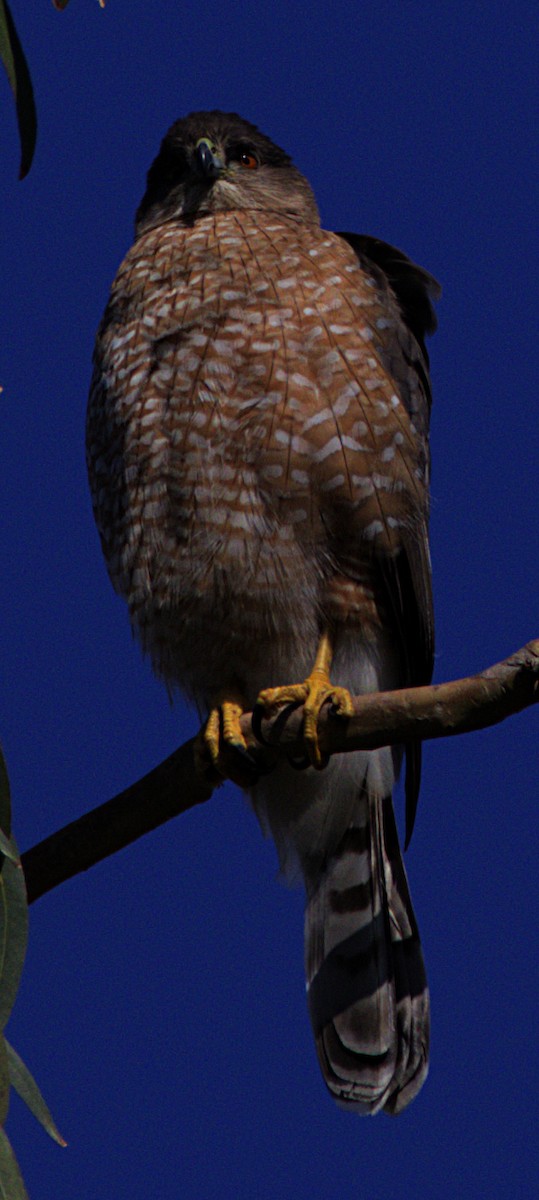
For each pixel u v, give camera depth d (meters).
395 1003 10.35
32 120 6.73
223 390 9.74
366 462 9.65
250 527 9.70
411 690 8.11
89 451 10.52
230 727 8.85
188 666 10.41
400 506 9.77
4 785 6.77
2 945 6.59
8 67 6.70
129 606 10.44
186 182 11.50
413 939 10.50
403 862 10.64
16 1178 6.33
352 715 8.41
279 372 9.69
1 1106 6.44
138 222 11.91
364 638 9.96
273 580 9.77
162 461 9.89
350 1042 10.30
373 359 9.78
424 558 10.13
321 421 9.62
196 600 9.97
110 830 8.81
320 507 9.67
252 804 10.74
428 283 11.05
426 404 10.95
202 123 11.64
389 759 10.55
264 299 9.90
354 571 9.82
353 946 10.48
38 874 8.75
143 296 10.18
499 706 7.68
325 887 10.61
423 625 10.13
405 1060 10.23
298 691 8.76
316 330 9.79
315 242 10.37
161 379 9.93
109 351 10.25
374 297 10.33
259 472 9.66
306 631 9.91
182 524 9.86
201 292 9.98
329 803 10.52
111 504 10.28
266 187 11.47
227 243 10.23
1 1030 6.51
